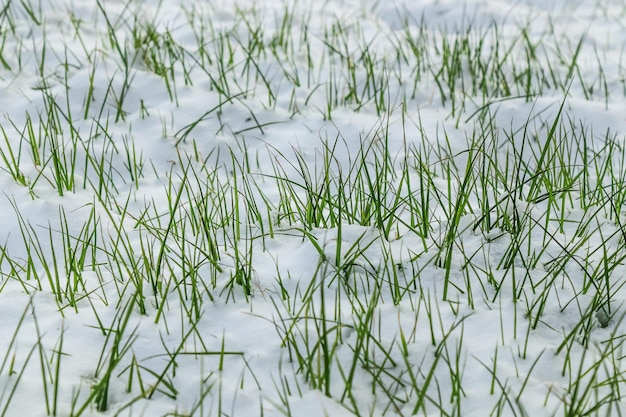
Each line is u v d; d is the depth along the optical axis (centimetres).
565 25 540
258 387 218
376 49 495
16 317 246
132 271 275
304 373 224
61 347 228
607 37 521
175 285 263
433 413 212
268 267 275
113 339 238
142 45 458
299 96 425
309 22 532
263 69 454
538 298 249
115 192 334
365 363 228
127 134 382
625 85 442
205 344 237
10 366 220
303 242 290
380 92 431
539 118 403
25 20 489
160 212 318
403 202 313
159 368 228
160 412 209
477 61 464
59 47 455
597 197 328
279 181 347
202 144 378
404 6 537
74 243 293
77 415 201
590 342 239
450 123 399
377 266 271
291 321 245
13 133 375
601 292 251
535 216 298
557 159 370
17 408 207
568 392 216
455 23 504
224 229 285
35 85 419
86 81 420
